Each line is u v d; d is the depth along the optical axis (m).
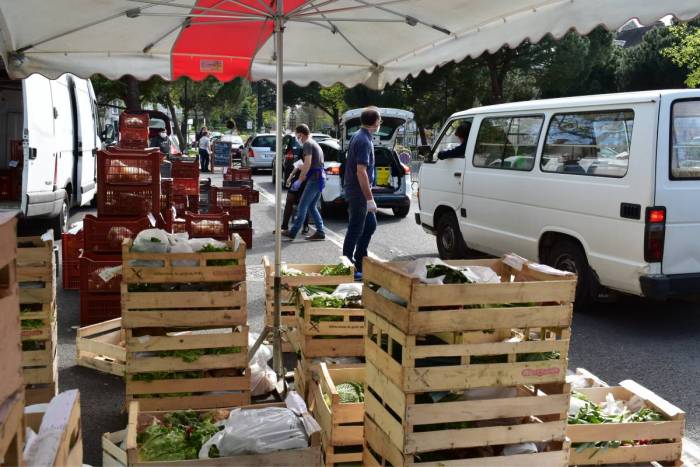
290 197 11.82
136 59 5.60
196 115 55.31
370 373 3.30
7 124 11.77
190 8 4.69
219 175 26.50
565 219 7.09
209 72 5.86
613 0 3.57
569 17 3.87
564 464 3.18
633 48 37.50
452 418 3.00
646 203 6.10
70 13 4.59
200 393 4.11
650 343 6.27
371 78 6.32
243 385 4.14
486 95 34.94
